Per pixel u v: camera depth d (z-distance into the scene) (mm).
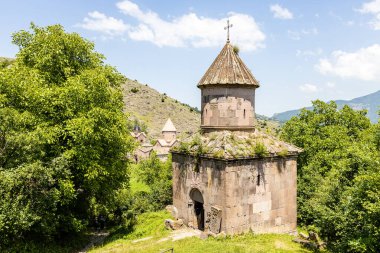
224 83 18562
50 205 16078
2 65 21969
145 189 41125
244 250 13781
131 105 151125
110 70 22344
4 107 16984
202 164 17797
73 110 18203
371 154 14664
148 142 103312
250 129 19453
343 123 32344
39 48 19938
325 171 25844
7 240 15031
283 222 18703
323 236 17438
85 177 19391
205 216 17469
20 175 14234
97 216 28281
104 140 20062
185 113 165750
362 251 11852
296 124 31250
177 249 14375
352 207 13094
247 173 17000
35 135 15773
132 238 19531
